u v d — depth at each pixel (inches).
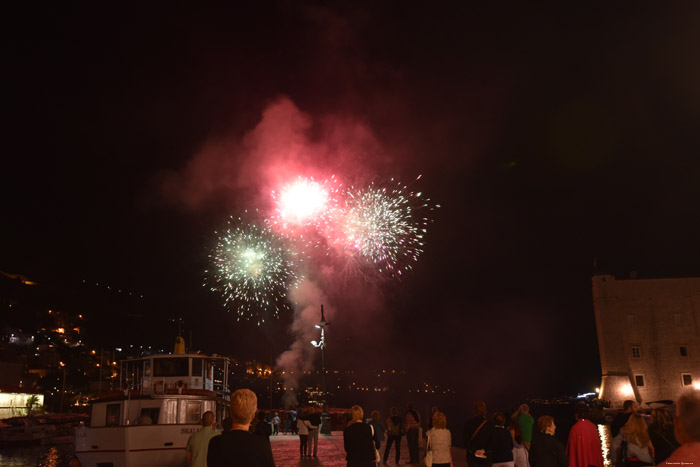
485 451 424.5
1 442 1905.8
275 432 1595.7
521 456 467.2
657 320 3316.9
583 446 422.9
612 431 426.3
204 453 400.8
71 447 1925.4
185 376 967.6
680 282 3356.3
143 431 781.9
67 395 3983.8
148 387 959.0
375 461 429.1
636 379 3255.4
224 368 1066.7
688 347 3257.9
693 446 139.5
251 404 235.5
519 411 502.9
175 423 815.7
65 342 4815.5
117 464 770.8
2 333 4298.7
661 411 319.6
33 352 4389.8
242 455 220.4
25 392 3243.1
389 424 803.4
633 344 3304.6
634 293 3371.1
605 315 3366.1
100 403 845.2
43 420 2591.0
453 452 856.9
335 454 975.0
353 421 434.9
